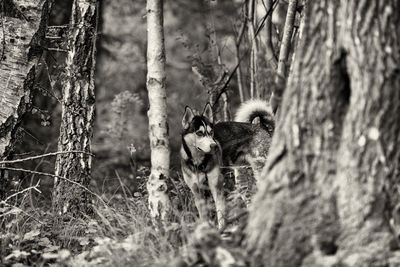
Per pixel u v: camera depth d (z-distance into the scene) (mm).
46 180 12008
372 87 5270
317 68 5426
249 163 9875
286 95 5609
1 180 8836
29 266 6949
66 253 6480
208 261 5344
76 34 9531
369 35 5340
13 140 8992
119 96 14891
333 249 5172
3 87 8969
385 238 5098
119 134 15203
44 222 8398
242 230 5570
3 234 7758
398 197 5234
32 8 9406
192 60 12742
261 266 5254
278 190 5391
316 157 5332
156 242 6887
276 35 12516
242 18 13234
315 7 5535
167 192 8039
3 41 9016
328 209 5242
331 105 5359
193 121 9234
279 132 5562
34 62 9289
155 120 8195
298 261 5168
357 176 5215
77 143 9375
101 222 8477
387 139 5254
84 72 9547
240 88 12672
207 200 9641
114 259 6465
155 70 8266
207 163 9117
